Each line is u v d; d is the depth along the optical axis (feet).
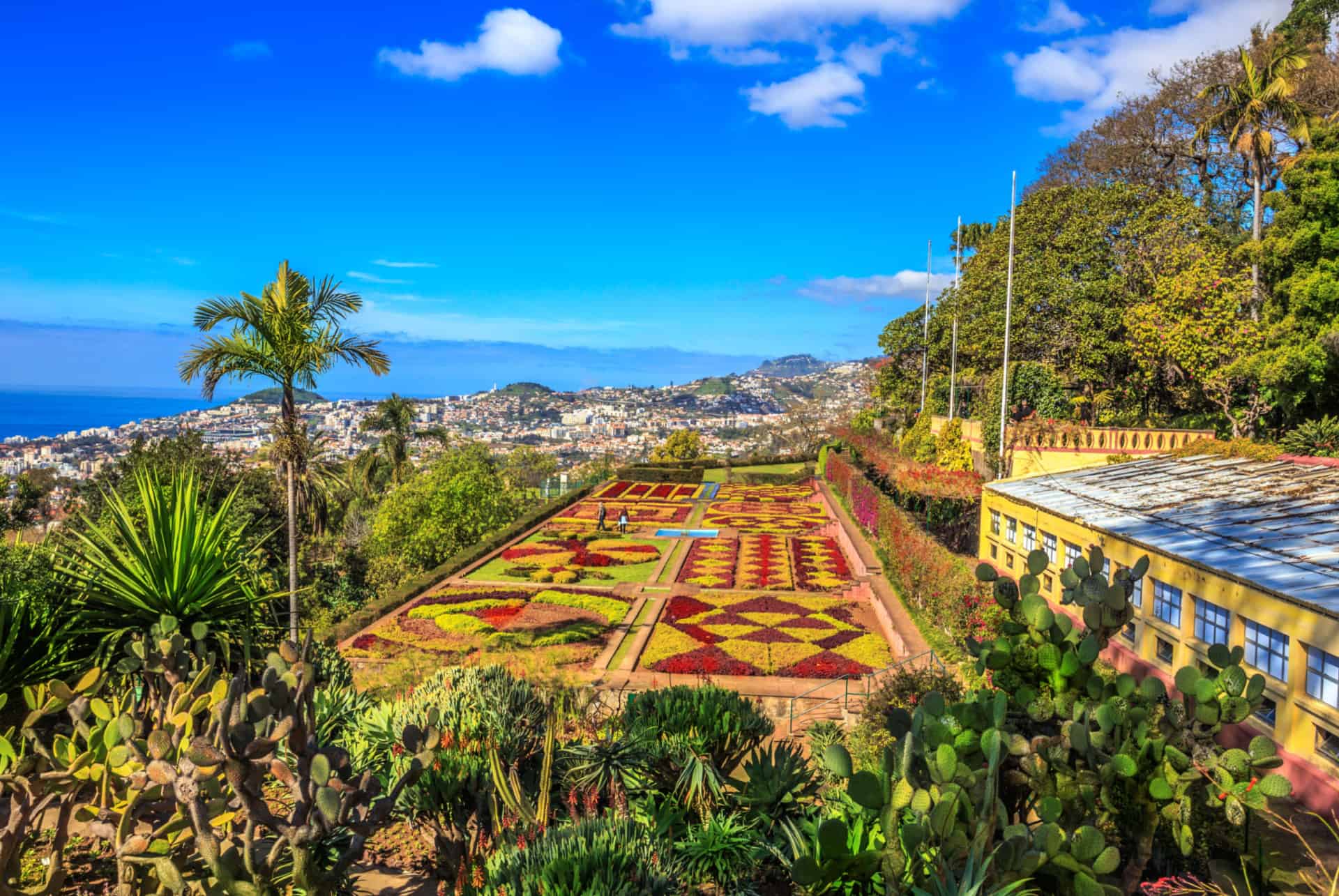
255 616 39.45
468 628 80.33
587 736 38.58
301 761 20.21
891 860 19.49
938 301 175.94
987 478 104.99
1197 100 141.69
